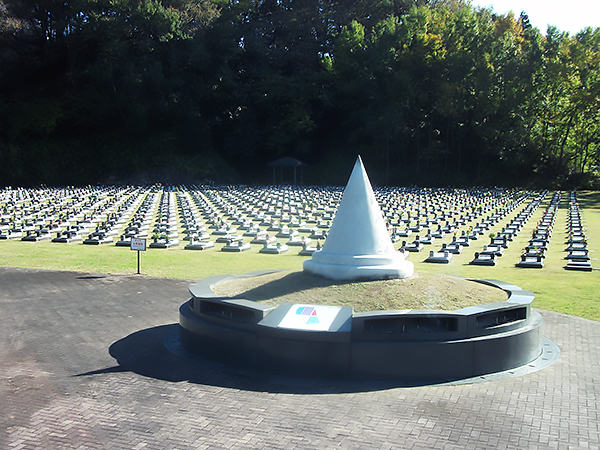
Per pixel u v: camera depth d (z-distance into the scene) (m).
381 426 7.38
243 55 75.00
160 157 69.75
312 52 73.38
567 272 19.73
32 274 19.14
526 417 7.69
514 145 66.12
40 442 6.95
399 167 70.94
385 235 11.66
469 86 64.12
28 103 66.38
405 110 66.19
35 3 64.44
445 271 20.08
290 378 9.24
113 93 67.50
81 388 8.84
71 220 33.91
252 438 7.04
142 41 66.12
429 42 62.09
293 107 71.50
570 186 62.84
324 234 28.70
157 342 11.46
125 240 27.17
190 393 8.60
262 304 10.09
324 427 7.34
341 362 9.09
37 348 11.05
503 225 33.03
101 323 13.00
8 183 63.47
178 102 69.88
